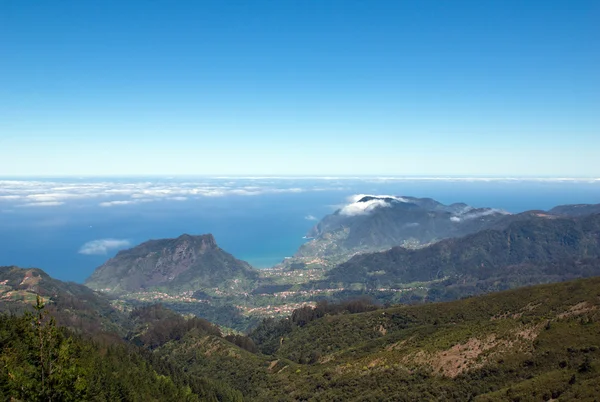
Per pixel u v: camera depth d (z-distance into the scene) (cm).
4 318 8562
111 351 11288
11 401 5331
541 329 9906
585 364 7506
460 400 8419
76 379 5631
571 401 6419
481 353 9800
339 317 18425
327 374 11931
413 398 8894
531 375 8300
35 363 6159
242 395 12338
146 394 9506
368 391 9950
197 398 10700
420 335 13050
